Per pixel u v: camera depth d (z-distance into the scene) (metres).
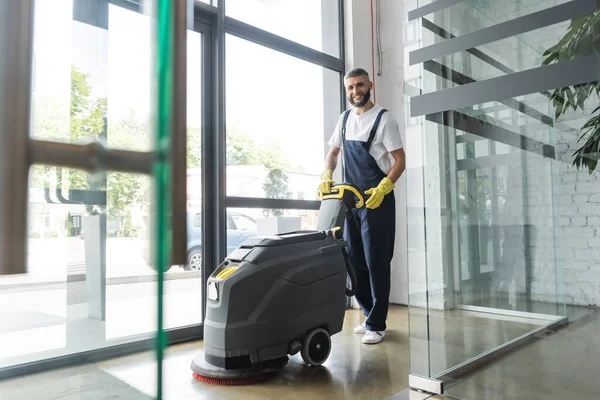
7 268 0.23
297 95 3.46
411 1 2.04
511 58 1.74
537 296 1.71
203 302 2.80
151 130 0.24
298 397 1.79
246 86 3.09
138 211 0.24
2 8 0.24
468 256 1.86
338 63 3.72
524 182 1.73
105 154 0.25
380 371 2.09
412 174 2.01
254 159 3.11
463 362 1.85
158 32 0.25
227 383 1.91
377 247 2.60
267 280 1.92
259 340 1.89
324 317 2.12
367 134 2.66
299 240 2.08
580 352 1.62
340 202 2.36
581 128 1.57
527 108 1.70
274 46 3.25
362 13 3.85
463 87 1.87
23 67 0.24
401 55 3.79
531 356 1.71
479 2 1.82
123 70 0.25
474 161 1.86
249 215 3.05
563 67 1.60
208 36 2.87
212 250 2.84
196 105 2.83
